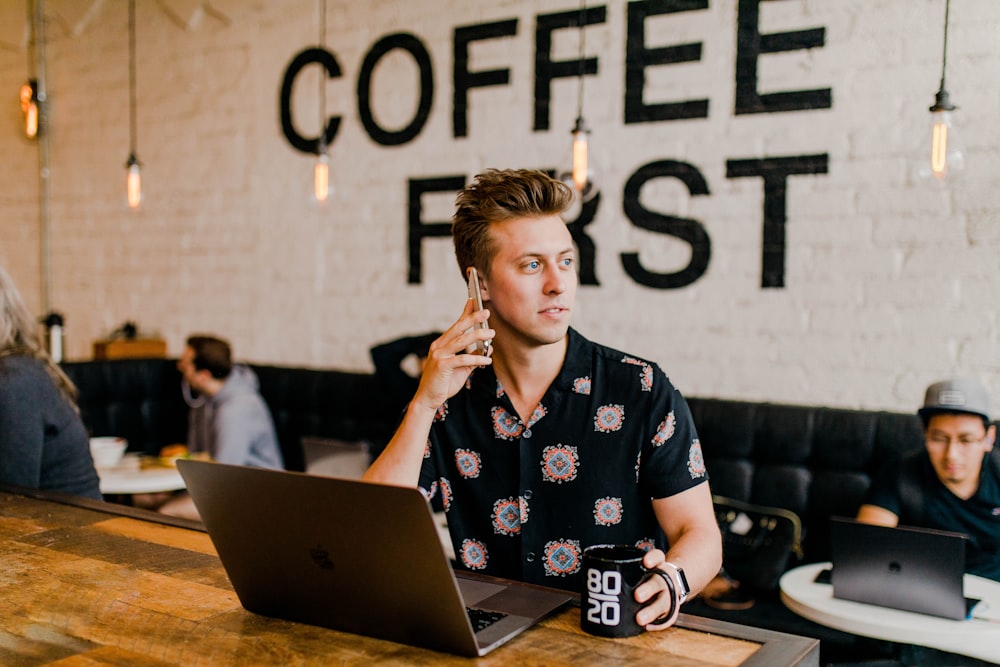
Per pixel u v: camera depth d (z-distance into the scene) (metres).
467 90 3.87
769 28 3.21
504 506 1.50
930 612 1.96
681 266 3.41
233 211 4.61
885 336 3.06
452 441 1.53
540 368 1.47
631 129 3.49
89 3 4.94
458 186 3.92
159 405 4.60
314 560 1.03
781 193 3.21
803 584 2.24
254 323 4.58
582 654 1.00
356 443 3.49
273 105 4.44
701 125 3.35
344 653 1.00
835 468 2.93
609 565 1.06
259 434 3.86
